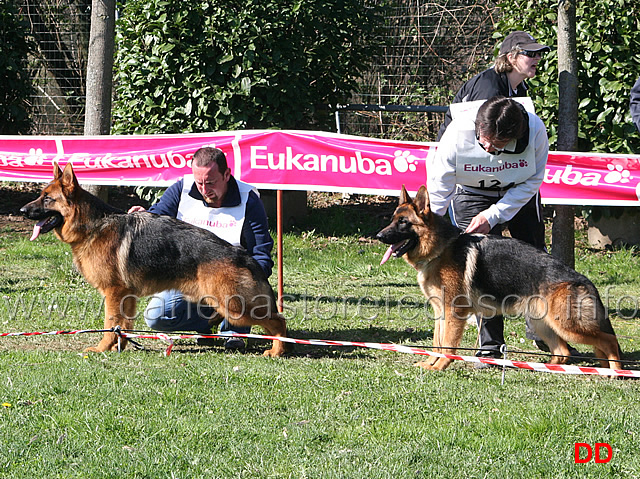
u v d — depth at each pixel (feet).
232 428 13.12
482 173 18.43
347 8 35.86
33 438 12.28
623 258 32.63
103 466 11.42
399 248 18.21
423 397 15.31
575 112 22.79
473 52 42.29
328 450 12.35
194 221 20.07
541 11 32.30
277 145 23.45
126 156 24.63
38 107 43.04
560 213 23.30
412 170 23.43
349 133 43.88
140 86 34.14
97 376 15.88
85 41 43.62
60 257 30.96
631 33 31.12
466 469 11.72
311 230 37.99
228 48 33.14
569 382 17.20
